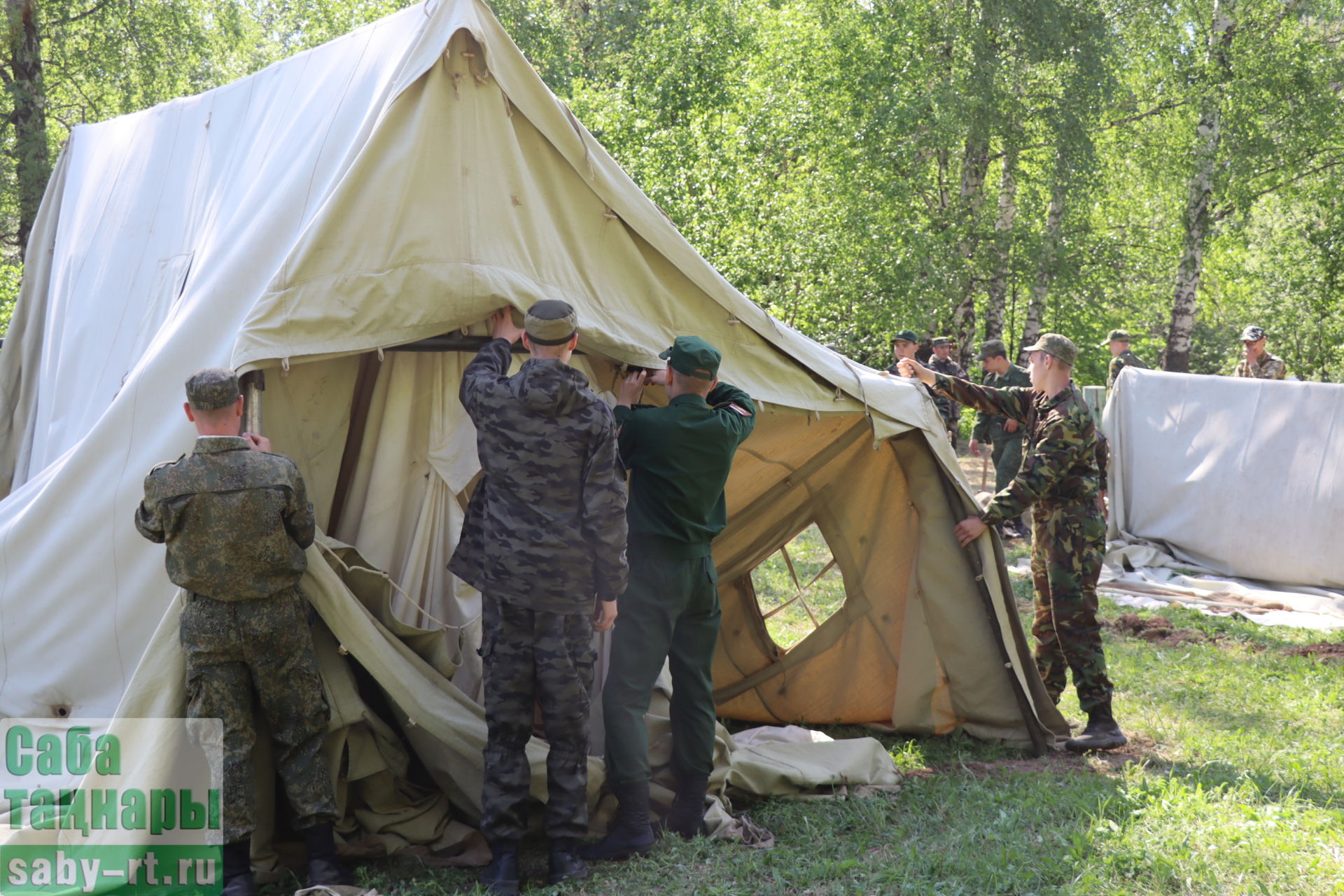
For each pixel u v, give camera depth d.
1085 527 5.06
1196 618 7.77
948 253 17.38
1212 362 32.00
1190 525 9.45
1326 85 17.89
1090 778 4.42
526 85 3.77
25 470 6.66
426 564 3.85
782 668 5.55
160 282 5.15
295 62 4.88
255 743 3.26
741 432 3.78
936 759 4.93
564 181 3.91
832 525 5.39
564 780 3.42
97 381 5.35
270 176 4.23
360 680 3.61
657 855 3.58
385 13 21.78
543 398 3.25
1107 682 5.02
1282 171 19.23
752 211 17.47
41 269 7.21
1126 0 18.58
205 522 3.04
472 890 3.30
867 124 17.20
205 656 3.10
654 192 17.31
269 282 3.35
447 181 3.57
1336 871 3.40
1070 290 19.27
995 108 16.84
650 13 23.70
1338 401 8.83
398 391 3.79
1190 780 4.36
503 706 3.33
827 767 4.37
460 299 3.54
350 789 3.58
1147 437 9.86
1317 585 8.77
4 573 3.78
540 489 3.29
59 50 17.66
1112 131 19.84
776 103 18.73
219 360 3.60
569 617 3.38
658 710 3.99
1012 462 10.98
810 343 4.64
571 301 3.87
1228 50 18.42
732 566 5.54
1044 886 3.37
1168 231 20.47
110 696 3.68
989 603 4.98
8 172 16.88
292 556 3.18
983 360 11.07
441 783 3.62
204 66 19.88
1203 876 3.37
